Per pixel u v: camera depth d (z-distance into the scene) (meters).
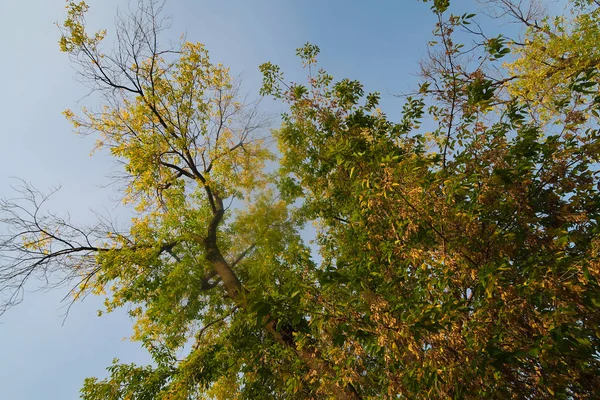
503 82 5.88
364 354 3.81
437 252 3.41
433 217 3.54
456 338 3.05
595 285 2.81
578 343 2.47
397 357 3.19
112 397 7.36
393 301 3.68
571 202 3.57
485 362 2.68
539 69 5.70
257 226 7.45
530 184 3.58
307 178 6.98
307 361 5.16
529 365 2.89
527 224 3.52
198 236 7.81
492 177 3.41
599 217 3.30
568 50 5.29
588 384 2.65
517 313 2.89
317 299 3.60
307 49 6.83
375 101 6.73
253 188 8.02
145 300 7.82
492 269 2.84
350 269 4.65
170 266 7.91
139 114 8.27
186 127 8.88
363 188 4.17
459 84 4.51
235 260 8.24
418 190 3.49
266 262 6.77
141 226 7.32
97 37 8.33
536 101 5.24
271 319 3.41
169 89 8.91
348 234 6.27
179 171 8.91
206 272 7.59
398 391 3.42
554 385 2.65
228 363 7.12
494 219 3.60
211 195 8.16
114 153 7.79
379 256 4.52
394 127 5.93
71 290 7.69
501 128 4.49
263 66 6.93
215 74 9.45
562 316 2.65
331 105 6.64
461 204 3.74
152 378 7.50
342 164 5.14
